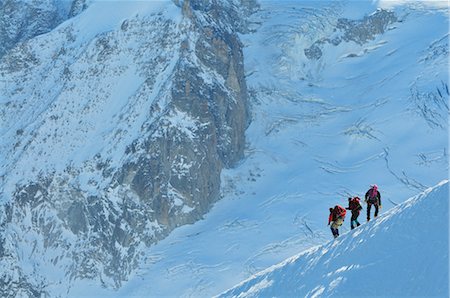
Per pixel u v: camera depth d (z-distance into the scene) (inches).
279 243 5890.8
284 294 1595.7
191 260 5915.4
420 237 1423.5
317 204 6279.5
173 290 5693.9
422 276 1344.7
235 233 6117.1
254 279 1734.7
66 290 6033.5
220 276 5689.0
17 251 6220.5
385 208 6136.8
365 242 1519.4
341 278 1478.8
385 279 1400.1
